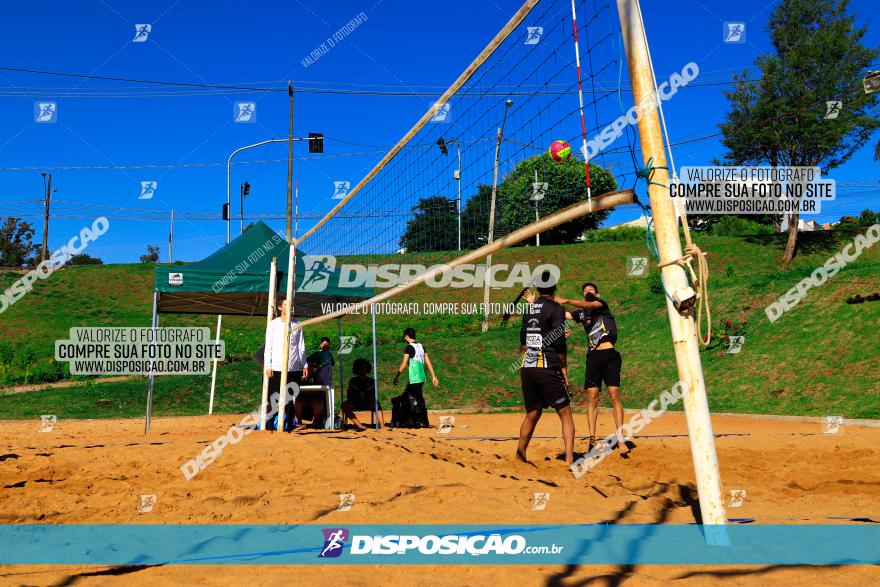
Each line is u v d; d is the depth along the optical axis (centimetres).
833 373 1245
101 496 417
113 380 2148
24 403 1638
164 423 1259
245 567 259
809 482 454
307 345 2333
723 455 599
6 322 3086
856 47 3003
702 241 3859
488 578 240
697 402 286
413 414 1062
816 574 239
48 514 364
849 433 814
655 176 296
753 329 1590
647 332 1888
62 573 252
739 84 3272
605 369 655
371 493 411
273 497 407
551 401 548
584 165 371
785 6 3131
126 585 236
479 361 1925
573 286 3244
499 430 1004
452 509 360
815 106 3078
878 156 2688
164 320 3291
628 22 305
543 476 489
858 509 367
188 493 427
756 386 1321
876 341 1287
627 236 4572
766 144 3192
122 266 4159
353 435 838
